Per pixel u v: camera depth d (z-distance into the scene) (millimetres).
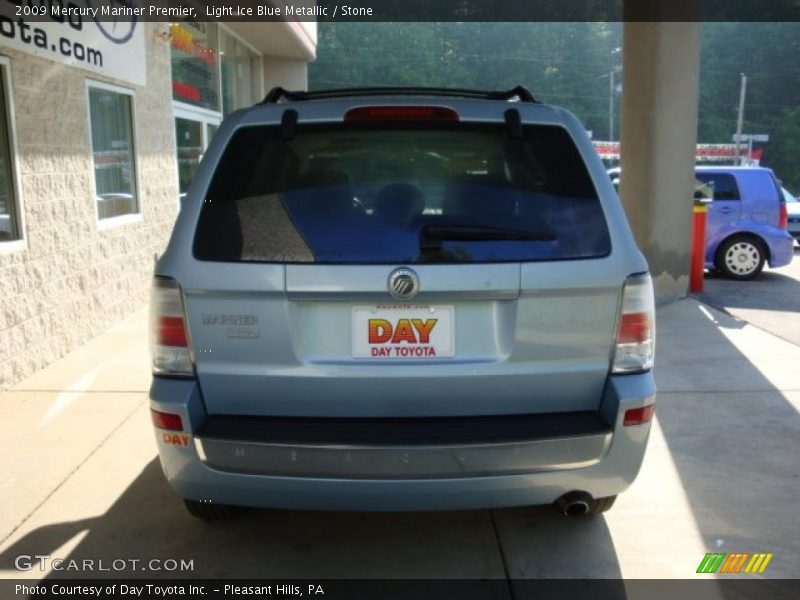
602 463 2875
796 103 75188
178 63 10578
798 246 16312
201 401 2891
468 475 2799
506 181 2959
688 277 9211
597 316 2861
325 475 2795
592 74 73625
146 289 8805
